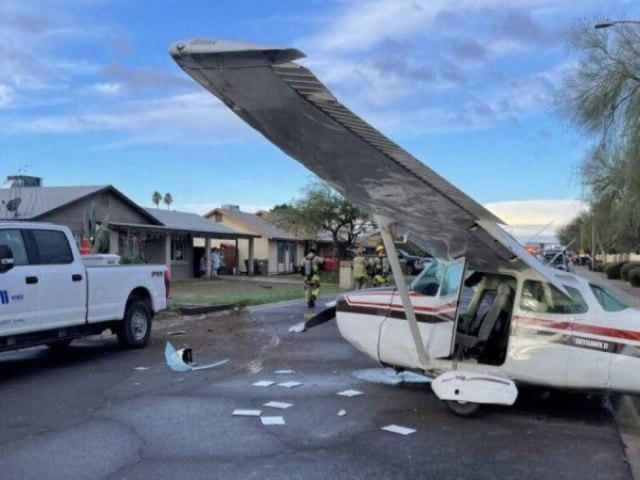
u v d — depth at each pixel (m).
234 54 3.97
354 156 5.37
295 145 5.35
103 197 29.84
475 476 5.41
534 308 7.36
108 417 7.07
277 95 4.46
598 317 7.09
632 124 23.11
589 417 7.31
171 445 6.10
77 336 10.60
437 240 7.43
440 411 7.45
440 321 7.82
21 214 25.00
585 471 5.57
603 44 23.62
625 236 42.06
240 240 47.69
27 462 5.61
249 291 26.97
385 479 5.29
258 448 6.04
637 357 6.88
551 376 7.19
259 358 10.83
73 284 10.35
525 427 6.89
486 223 6.55
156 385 8.70
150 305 12.41
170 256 36.16
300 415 7.20
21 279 9.41
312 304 19.58
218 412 7.28
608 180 33.34
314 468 5.52
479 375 7.17
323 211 42.22
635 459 5.93
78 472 5.38
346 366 10.12
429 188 5.81
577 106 24.30
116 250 30.16
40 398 7.95
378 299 8.24
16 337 9.38
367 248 52.53
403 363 8.05
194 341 12.77
